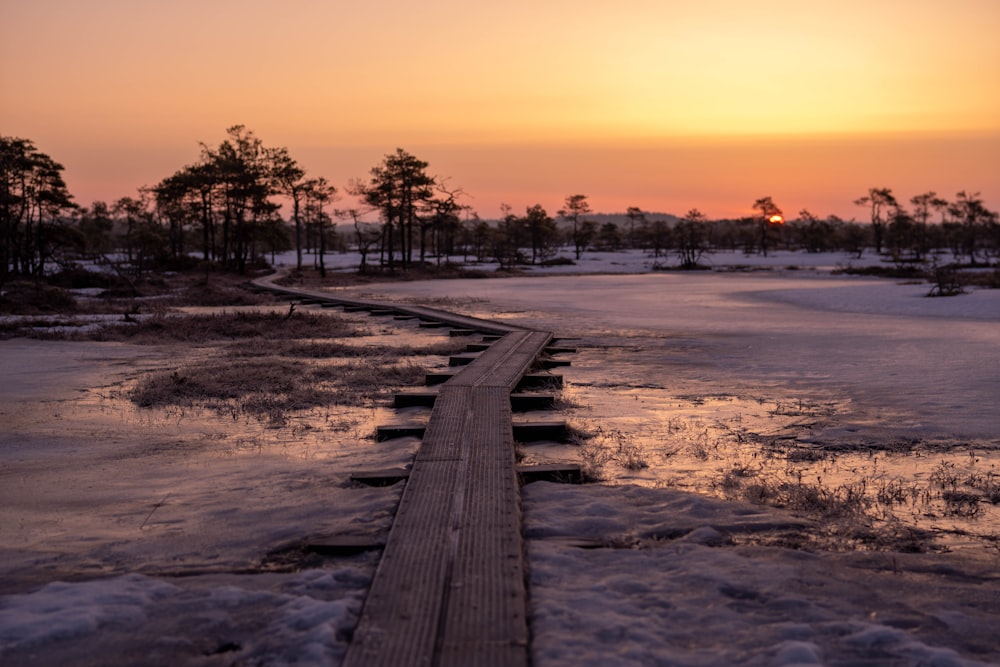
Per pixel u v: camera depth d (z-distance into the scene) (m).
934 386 14.48
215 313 34.16
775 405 13.01
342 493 7.56
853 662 4.16
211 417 11.78
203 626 4.59
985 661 4.22
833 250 184.62
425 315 30.55
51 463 8.98
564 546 6.00
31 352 20.41
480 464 7.92
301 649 4.24
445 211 97.94
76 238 74.00
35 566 5.75
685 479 8.41
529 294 51.22
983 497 7.69
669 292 52.75
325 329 26.61
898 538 6.43
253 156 84.88
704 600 5.00
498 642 4.23
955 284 42.53
